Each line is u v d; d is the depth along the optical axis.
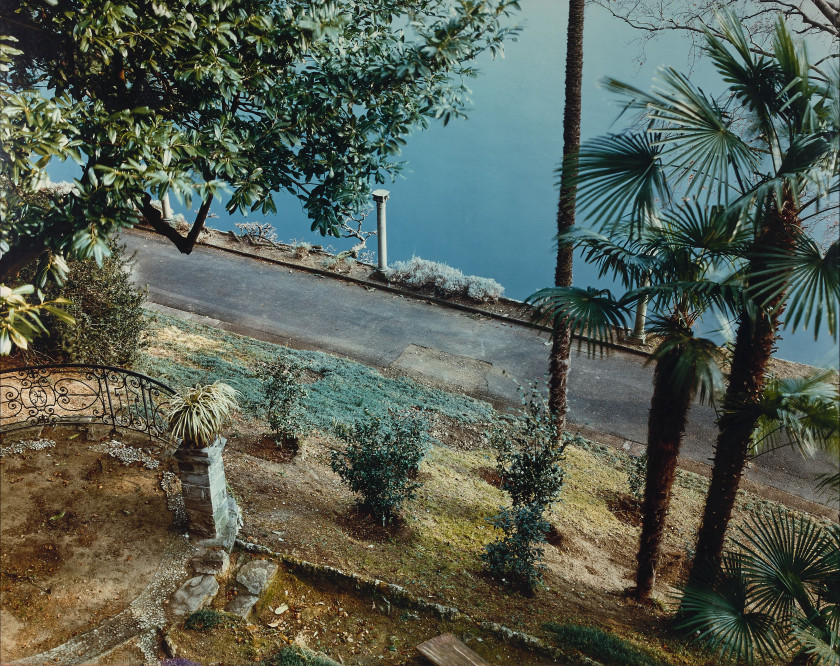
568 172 7.53
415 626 7.25
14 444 8.70
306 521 8.90
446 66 8.33
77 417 9.30
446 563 8.82
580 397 15.30
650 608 8.95
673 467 8.27
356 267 19.98
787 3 14.59
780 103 7.05
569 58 10.84
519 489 9.60
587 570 9.80
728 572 7.38
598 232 7.91
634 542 11.01
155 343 14.52
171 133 7.63
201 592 7.02
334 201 9.29
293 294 18.53
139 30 7.60
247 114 9.02
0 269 8.30
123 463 8.64
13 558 7.09
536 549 8.74
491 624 7.31
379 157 9.09
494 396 15.09
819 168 6.37
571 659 7.03
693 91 6.87
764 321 7.07
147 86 9.31
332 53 8.66
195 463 7.22
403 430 10.34
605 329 7.38
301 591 7.46
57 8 7.88
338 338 16.75
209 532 7.67
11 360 10.84
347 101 8.60
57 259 7.61
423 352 16.50
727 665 7.54
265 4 8.45
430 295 18.84
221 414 7.45
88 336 11.19
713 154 6.72
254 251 20.41
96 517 7.77
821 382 6.95
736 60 7.10
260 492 9.41
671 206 7.32
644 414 14.94
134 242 20.19
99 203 7.50
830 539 7.12
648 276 7.73
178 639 6.47
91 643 6.32
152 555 7.39
